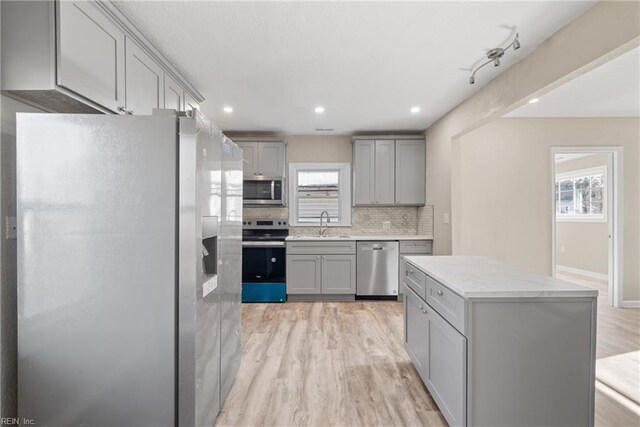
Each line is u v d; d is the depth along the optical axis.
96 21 1.62
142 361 1.42
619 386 2.20
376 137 4.40
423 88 2.94
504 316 1.52
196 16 1.83
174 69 2.46
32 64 1.39
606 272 5.71
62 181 1.39
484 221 4.04
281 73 2.61
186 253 1.42
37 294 1.40
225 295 1.94
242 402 2.01
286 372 2.38
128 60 1.90
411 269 2.37
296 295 4.24
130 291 1.41
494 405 1.52
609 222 4.11
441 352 1.80
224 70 2.55
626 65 2.61
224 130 4.46
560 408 1.54
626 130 4.02
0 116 1.44
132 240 1.40
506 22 1.91
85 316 1.40
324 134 4.69
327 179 4.82
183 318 1.43
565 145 4.05
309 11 1.79
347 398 2.05
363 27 1.96
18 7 1.39
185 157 1.41
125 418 1.43
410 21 1.90
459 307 1.57
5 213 1.47
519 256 4.05
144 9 1.76
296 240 4.20
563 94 3.26
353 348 2.79
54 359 1.40
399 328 3.25
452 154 3.63
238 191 2.26
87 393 1.42
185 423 1.44
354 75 2.66
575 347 1.54
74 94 1.51
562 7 1.77
